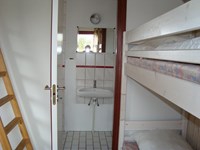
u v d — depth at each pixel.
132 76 1.92
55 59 1.58
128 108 2.56
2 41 2.40
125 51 2.28
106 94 3.28
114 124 2.61
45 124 2.58
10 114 2.44
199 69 0.79
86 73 3.48
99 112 3.55
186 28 0.87
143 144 2.04
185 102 0.87
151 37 1.35
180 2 2.42
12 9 2.37
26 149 2.41
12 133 2.49
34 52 2.45
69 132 3.53
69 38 3.36
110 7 3.32
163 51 1.12
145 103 2.56
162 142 2.01
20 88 2.49
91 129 3.60
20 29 2.40
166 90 1.08
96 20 3.32
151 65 1.34
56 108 1.64
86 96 3.29
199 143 2.09
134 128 2.45
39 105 2.54
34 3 2.38
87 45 3.40
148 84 1.39
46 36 2.43
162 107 2.57
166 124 2.45
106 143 3.16
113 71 3.48
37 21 2.40
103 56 3.45
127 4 2.42
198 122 2.12
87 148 2.99
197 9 0.78
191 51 0.83
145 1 2.42
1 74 2.09
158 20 1.21
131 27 2.45
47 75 2.49
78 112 3.54
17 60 2.45
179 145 1.97
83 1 3.28
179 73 0.93
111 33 3.39
